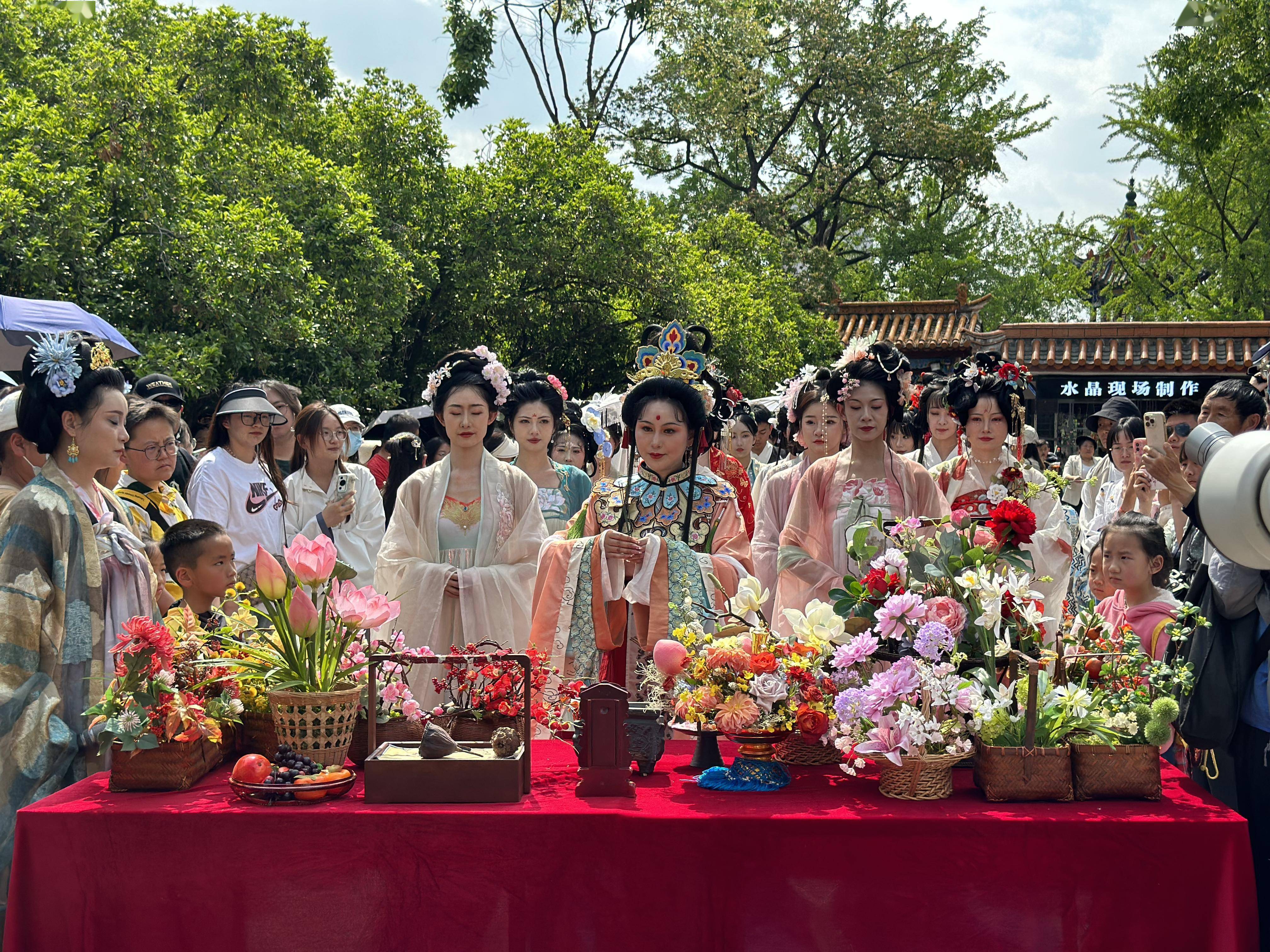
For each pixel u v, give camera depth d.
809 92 24.47
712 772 2.43
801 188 26.25
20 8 11.98
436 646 3.50
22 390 2.97
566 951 2.20
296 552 2.38
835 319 20.56
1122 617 3.25
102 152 10.23
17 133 10.11
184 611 2.59
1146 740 2.31
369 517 4.58
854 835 2.16
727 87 22.69
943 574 2.53
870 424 3.34
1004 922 2.16
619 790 2.32
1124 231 23.36
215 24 13.65
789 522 3.42
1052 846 2.14
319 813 2.18
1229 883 2.10
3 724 2.64
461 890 2.19
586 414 6.27
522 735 2.43
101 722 2.35
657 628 3.08
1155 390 13.35
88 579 2.85
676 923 2.18
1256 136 18.39
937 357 19.34
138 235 10.65
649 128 23.62
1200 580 2.74
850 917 2.17
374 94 14.53
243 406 4.28
